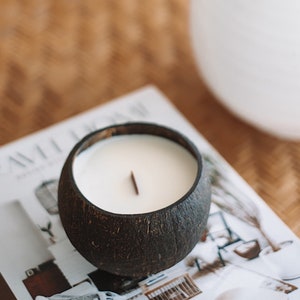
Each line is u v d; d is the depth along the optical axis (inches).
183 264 24.6
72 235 22.8
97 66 32.3
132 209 23.3
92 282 24.2
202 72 28.8
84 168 24.3
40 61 32.3
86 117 29.2
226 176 27.2
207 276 24.4
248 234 25.5
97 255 22.5
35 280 24.2
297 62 24.8
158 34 33.9
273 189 27.6
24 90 31.0
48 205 26.2
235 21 25.2
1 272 24.4
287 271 24.5
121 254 22.2
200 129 29.8
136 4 35.3
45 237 25.3
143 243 22.1
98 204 23.3
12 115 30.0
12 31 33.8
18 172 27.2
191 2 27.9
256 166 28.4
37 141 28.3
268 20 24.5
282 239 25.4
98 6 35.1
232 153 28.9
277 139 29.4
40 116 30.0
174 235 22.2
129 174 24.3
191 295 23.9
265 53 25.1
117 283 24.1
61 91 31.0
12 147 28.0
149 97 30.0
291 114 26.3
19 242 25.1
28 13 34.7
